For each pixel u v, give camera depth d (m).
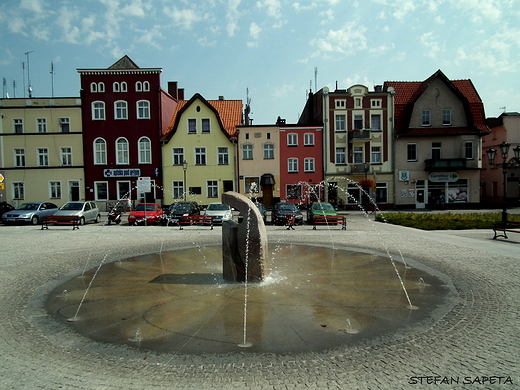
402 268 9.02
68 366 4.20
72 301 6.63
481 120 38.81
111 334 5.12
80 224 22.36
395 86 41.44
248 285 7.41
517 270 8.84
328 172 37.97
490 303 6.34
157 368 4.14
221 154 37.50
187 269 9.00
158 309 6.08
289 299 6.53
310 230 18.22
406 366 4.13
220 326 5.33
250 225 7.52
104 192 37.16
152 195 37.19
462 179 38.12
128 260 10.28
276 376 3.93
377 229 18.66
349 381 3.82
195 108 37.19
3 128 36.69
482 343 4.71
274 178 37.59
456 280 7.88
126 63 37.50
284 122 40.16
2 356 4.48
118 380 3.88
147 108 36.97
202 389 3.70
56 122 36.78
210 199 37.53
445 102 38.25
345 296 6.71
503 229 14.16
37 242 14.24
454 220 21.78
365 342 4.78
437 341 4.79
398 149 38.22
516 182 40.38
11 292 7.28
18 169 36.75
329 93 38.00
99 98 36.69
